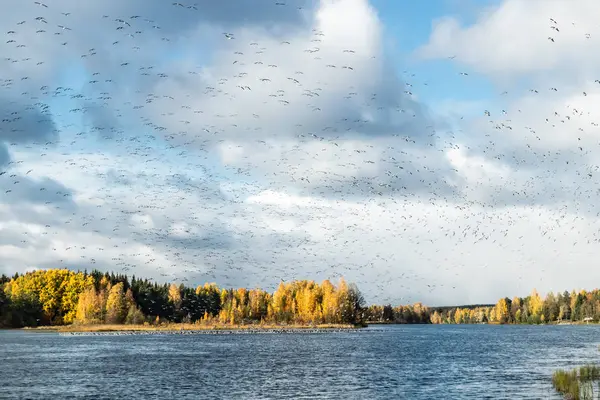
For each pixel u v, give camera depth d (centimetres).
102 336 18388
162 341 15925
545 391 6306
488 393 6322
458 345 14700
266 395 6444
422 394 6378
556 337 19225
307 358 10788
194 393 6612
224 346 14012
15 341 15788
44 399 6288
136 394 6562
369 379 7669
